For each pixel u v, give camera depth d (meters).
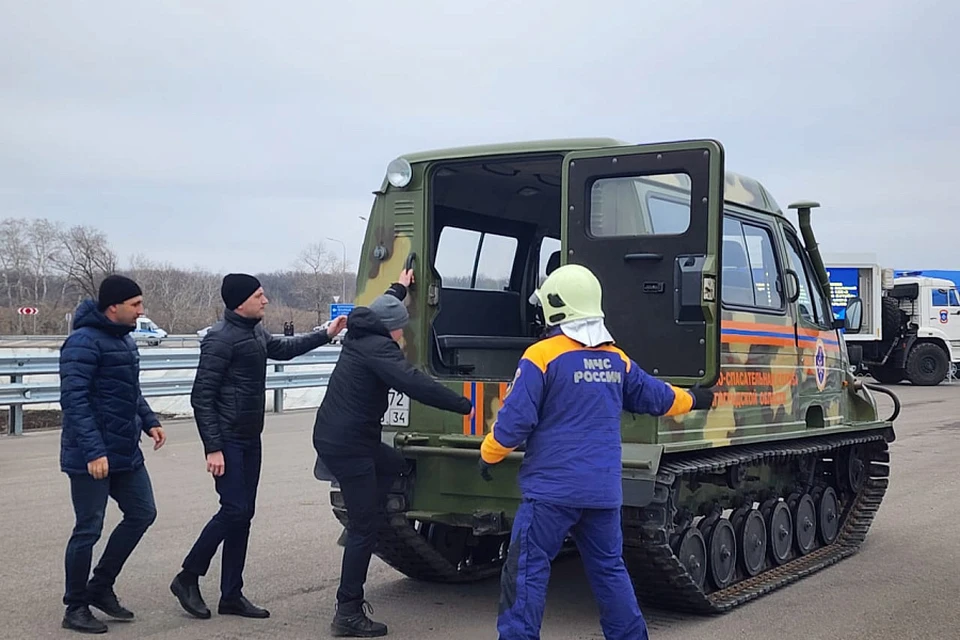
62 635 5.57
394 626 5.91
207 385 5.83
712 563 6.58
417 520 6.36
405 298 6.48
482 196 7.40
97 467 5.50
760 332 6.84
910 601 6.55
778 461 7.50
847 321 8.59
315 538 8.11
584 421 4.70
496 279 7.96
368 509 5.67
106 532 8.19
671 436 5.72
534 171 6.84
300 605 6.28
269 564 7.30
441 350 6.71
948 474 11.89
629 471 5.40
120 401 5.70
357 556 5.65
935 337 27.52
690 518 6.38
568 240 5.68
